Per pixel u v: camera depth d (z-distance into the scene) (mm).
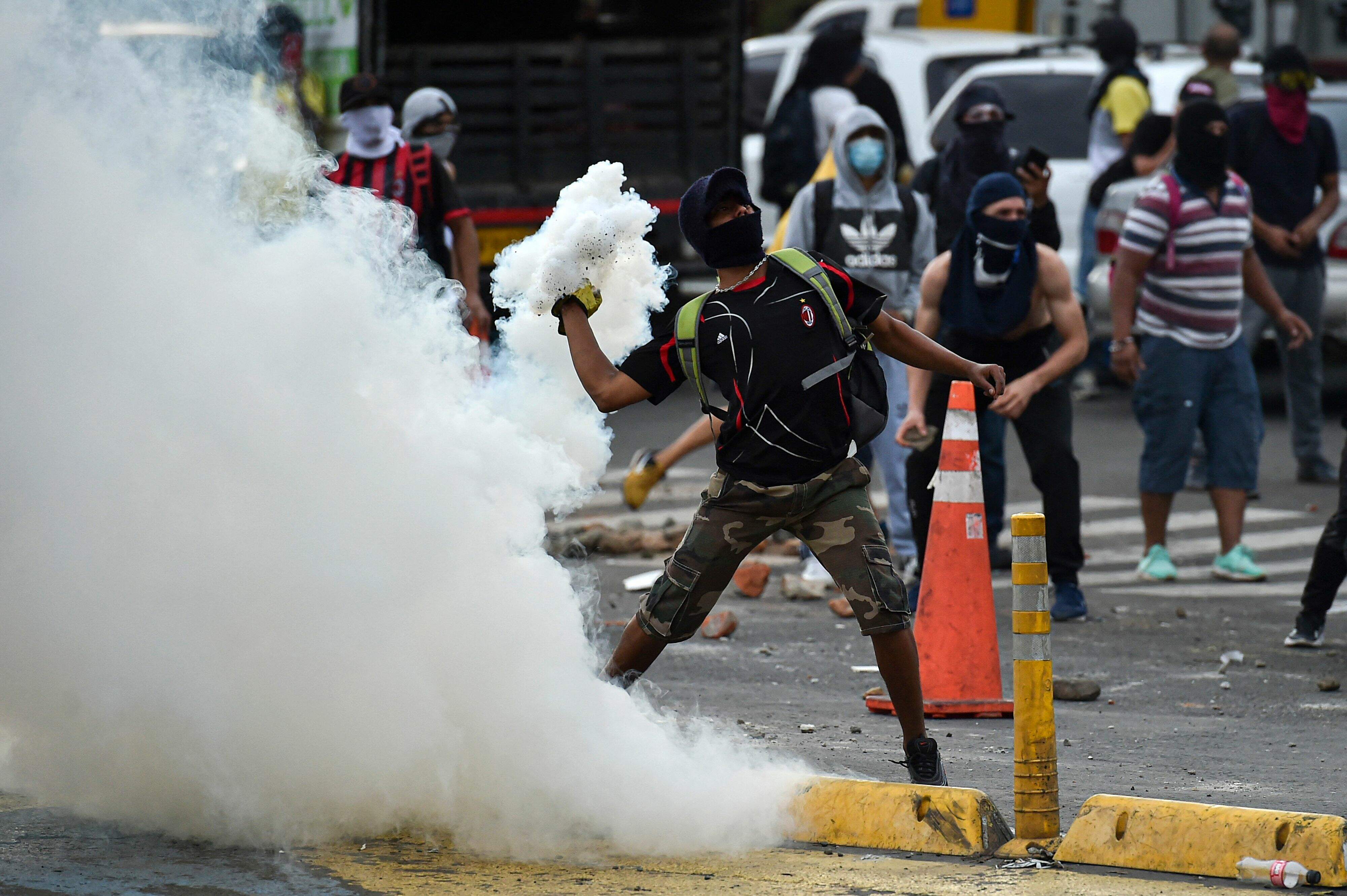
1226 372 30672
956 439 21812
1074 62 52906
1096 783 18312
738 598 29969
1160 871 15094
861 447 16422
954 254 26234
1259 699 22953
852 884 14773
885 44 57781
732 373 16188
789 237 29359
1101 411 52562
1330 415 49531
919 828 15789
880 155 28672
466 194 50125
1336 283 43938
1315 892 14461
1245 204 30297
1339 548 25594
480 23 55188
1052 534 27734
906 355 16922
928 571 21906
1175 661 25234
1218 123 29656
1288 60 38062
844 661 25109
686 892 14555
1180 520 37062
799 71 46188
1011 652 26125
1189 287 30234
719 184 16219
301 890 14539
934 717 21547
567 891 14570
